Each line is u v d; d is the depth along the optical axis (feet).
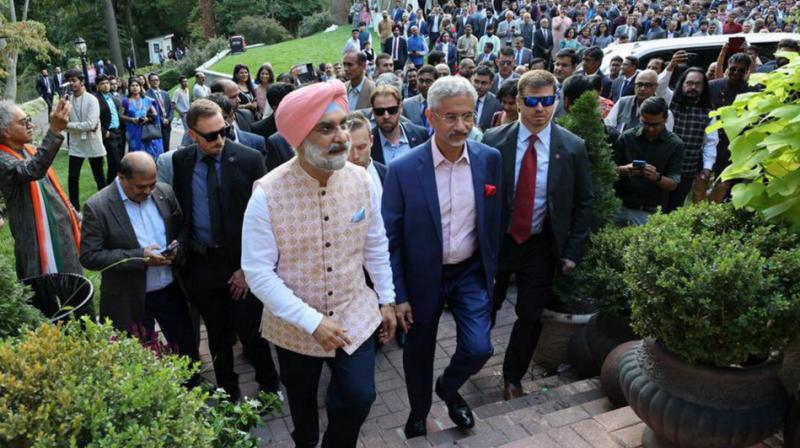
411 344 10.80
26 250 13.29
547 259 12.12
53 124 12.59
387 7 95.35
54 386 5.83
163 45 152.56
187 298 12.87
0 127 12.78
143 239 11.93
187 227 12.35
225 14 135.95
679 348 8.05
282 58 82.33
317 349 8.55
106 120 31.12
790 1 61.98
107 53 142.20
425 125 20.70
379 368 14.24
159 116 35.81
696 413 8.02
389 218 10.37
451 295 10.95
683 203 19.19
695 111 18.45
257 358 12.80
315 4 140.26
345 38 96.89
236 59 86.58
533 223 11.96
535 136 11.72
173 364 7.12
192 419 6.25
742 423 7.90
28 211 13.15
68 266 13.88
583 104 13.42
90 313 10.81
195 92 37.96
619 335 12.23
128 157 11.43
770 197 8.86
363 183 8.61
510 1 73.20
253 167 12.26
